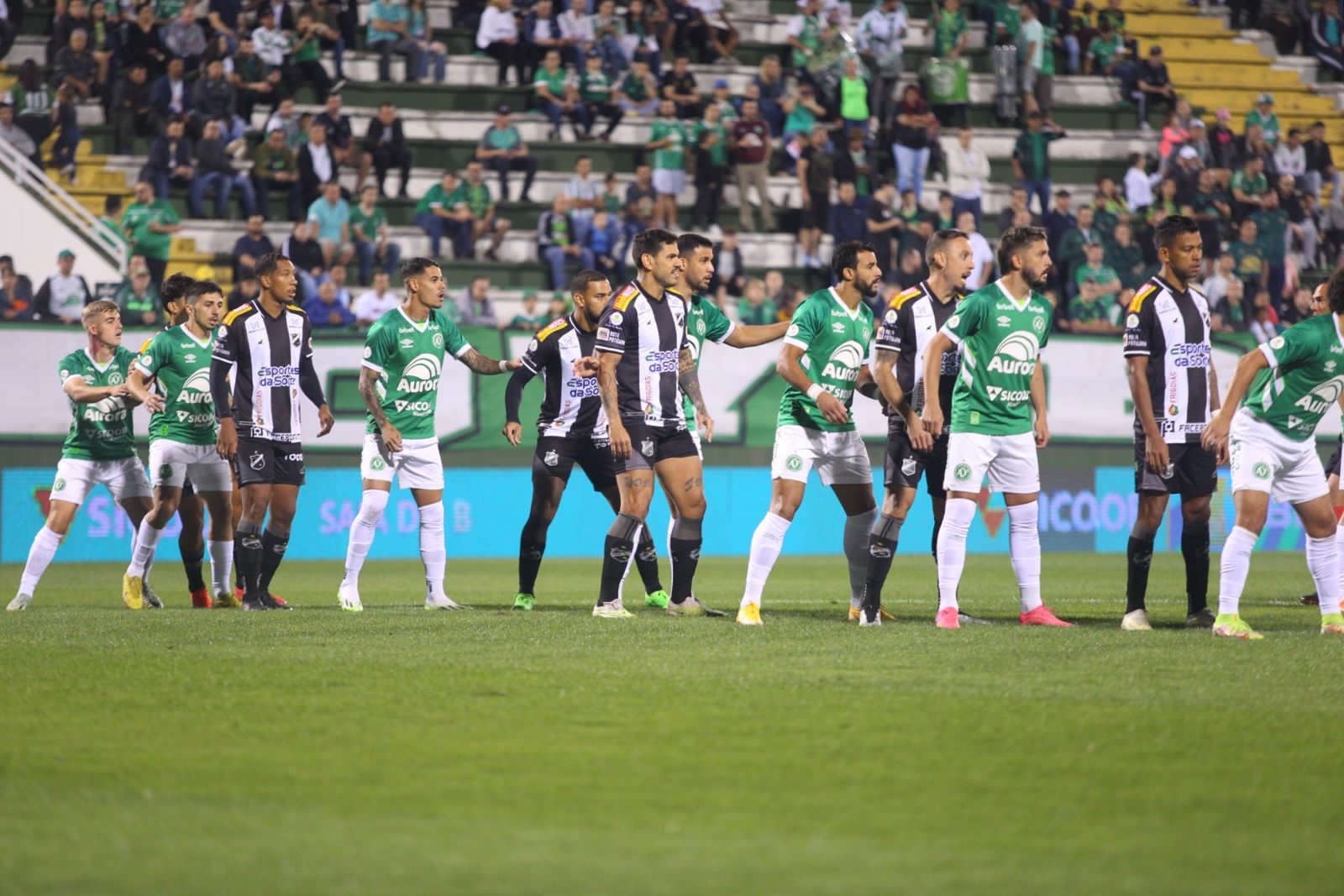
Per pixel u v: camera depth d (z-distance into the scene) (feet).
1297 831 28.81
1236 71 201.26
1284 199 170.30
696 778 33.14
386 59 167.84
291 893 24.77
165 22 157.07
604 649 54.34
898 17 173.37
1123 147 184.55
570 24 168.55
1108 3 197.06
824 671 48.42
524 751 35.91
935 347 62.75
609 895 24.62
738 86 179.01
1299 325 58.44
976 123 184.65
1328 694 43.91
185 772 33.68
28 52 163.02
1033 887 25.14
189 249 149.07
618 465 66.23
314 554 127.13
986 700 42.73
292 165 151.33
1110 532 140.67
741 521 134.62
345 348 127.24
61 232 141.08
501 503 130.52
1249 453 59.98
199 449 78.74
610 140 167.94
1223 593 60.23
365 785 32.42
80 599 85.61
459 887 25.09
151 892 24.82
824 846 27.66
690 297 66.95
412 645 55.72
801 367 64.44
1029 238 62.80
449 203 153.48
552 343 74.84
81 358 78.07
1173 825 29.30
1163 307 64.03
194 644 56.24
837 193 161.27
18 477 121.08
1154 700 42.80
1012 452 64.34
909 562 125.39
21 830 28.81
